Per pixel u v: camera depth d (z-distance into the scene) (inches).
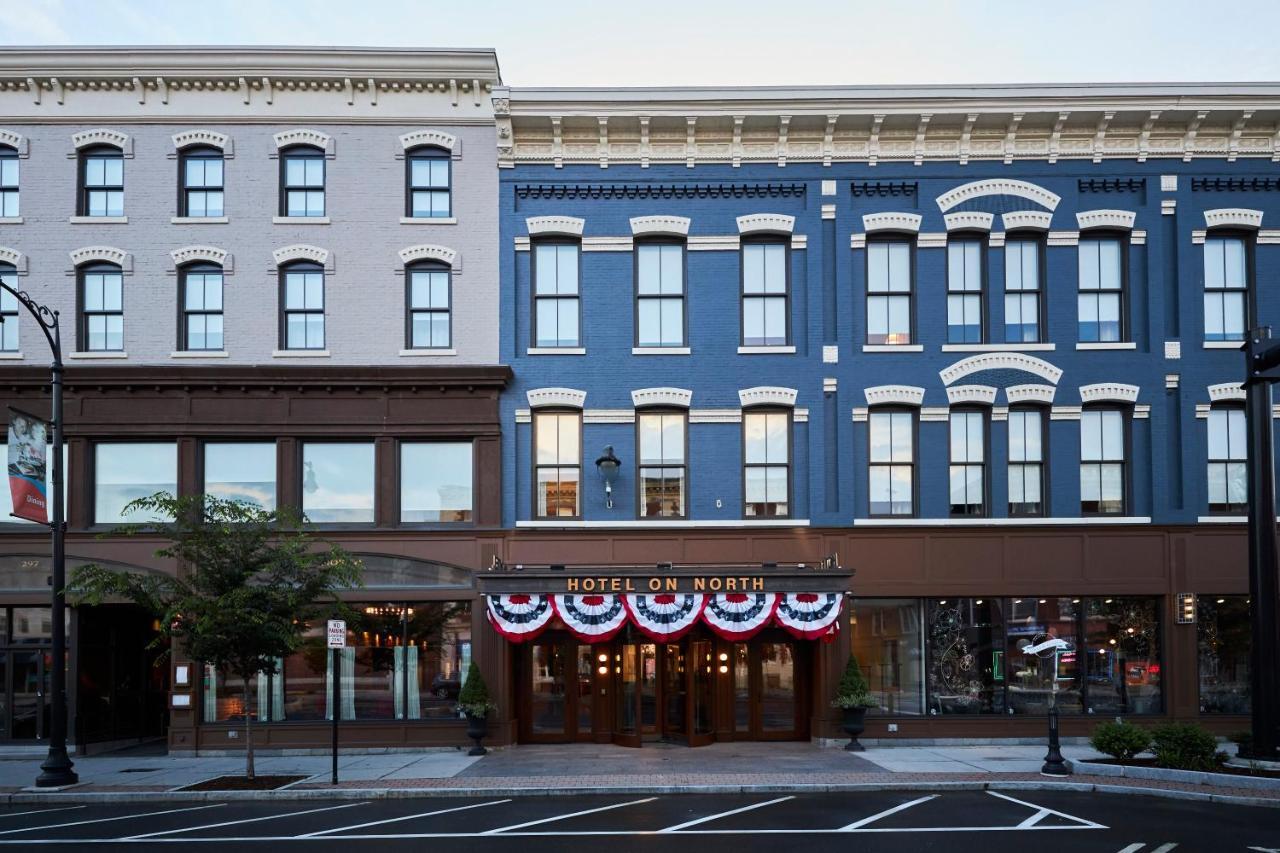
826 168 791.7
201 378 758.5
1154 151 784.9
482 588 722.2
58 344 658.8
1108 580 754.2
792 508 770.8
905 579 754.8
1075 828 463.5
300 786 589.0
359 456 778.8
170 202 784.9
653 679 770.2
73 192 784.3
